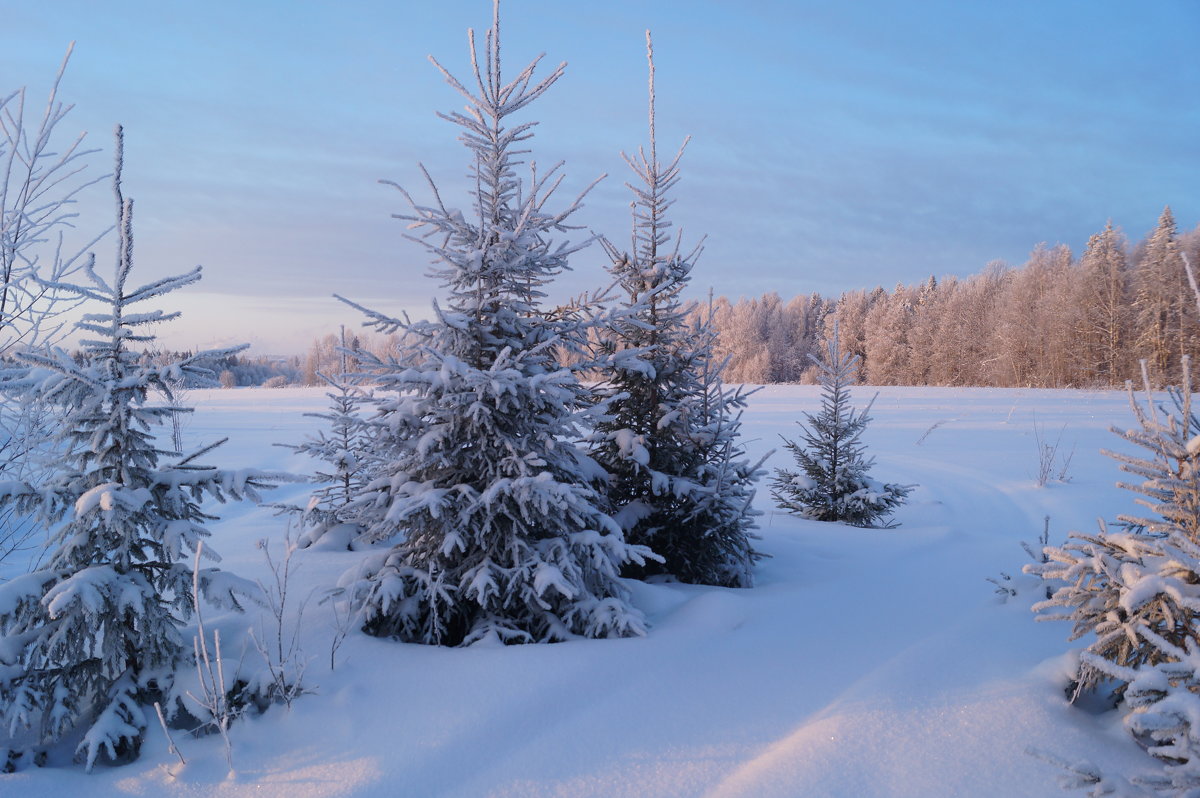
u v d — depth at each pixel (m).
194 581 3.62
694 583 6.90
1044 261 57.66
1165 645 3.08
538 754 3.47
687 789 3.17
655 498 7.07
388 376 4.84
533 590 4.87
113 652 3.76
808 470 10.94
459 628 5.23
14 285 4.99
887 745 3.33
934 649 4.37
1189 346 41.22
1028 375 52.03
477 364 5.35
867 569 7.30
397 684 4.07
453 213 5.24
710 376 7.34
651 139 7.10
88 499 3.67
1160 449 3.52
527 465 5.10
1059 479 14.47
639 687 4.11
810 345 85.19
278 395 40.69
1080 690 3.53
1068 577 3.62
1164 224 44.72
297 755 3.48
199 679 3.84
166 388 4.04
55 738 3.77
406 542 5.30
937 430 22.80
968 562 7.42
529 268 5.31
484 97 5.18
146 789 3.26
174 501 4.10
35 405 5.28
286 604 5.37
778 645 4.80
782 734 3.59
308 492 12.21
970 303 61.88
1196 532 3.38
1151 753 3.06
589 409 5.25
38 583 3.74
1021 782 3.02
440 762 3.39
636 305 5.56
